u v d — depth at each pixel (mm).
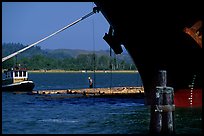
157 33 28531
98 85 108688
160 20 27422
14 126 24234
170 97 15203
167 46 28953
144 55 31109
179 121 24172
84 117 28438
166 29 27766
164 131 15156
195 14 26422
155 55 30250
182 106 30688
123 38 30984
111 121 25750
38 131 22125
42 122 26016
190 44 27828
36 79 166875
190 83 29969
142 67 32312
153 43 29516
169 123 15172
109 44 32375
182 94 30625
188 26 27125
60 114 30969
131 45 31172
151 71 31656
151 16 27484
